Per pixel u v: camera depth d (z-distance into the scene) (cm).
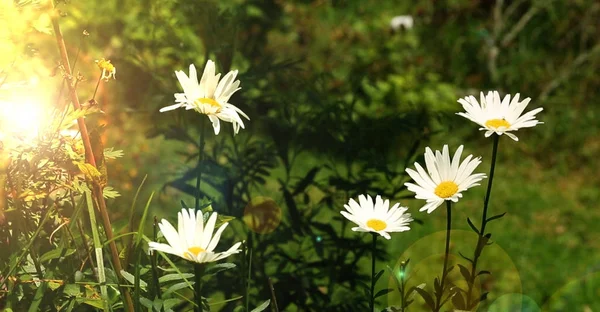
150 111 417
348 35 980
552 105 1043
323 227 411
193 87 199
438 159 200
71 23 571
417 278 651
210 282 377
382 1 1128
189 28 480
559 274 696
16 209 192
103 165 188
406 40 991
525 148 981
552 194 882
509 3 1170
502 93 1057
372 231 205
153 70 453
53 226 212
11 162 195
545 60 1102
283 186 420
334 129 419
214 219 182
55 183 197
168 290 192
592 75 1083
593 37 1113
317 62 935
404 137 770
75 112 188
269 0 682
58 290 195
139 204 540
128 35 552
